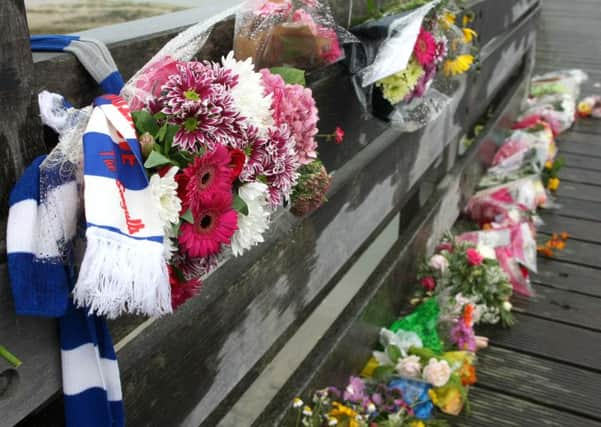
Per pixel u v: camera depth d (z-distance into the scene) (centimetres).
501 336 246
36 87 82
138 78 91
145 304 79
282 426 161
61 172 80
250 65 101
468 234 291
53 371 88
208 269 97
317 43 138
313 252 166
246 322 139
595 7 707
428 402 206
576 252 305
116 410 91
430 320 232
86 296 76
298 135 114
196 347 122
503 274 255
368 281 221
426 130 245
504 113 395
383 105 179
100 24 113
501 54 363
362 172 190
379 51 160
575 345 240
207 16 124
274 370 172
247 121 95
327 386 188
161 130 85
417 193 267
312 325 188
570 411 211
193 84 87
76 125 81
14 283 77
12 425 84
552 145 402
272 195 104
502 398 216
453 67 211
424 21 180
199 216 86
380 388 201
